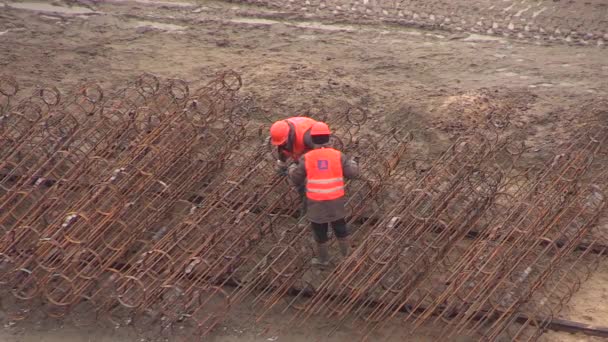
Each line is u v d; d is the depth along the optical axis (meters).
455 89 47.31
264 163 38.34
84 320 31.97
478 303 31.08
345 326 31.86
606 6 59.56
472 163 36.31
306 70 48.81
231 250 33.34
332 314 32.19
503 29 56.69
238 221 33.31
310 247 33.84
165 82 47.25
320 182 31.36
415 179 37.94
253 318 32.22
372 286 32.12
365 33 55.59
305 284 33.25
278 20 57.00
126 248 33.28
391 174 37.53
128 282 31.39
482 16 58.44
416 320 31.45
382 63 50.88
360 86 47.16
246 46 52.81
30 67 49.06
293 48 52.78
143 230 33.91
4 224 35.91
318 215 31.55
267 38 54.09
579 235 33.59
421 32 56.12
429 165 40.28
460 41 54.88
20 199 35.53
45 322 31.97
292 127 32.62
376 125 43.41
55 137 37.75
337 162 31.55
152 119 39.56
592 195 35.59
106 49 51.72
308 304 32.53
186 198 37.19
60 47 51.81
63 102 40.75
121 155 36.75
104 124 38.59
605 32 56.19
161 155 35.72
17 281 32.22
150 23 55.78
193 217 34.19
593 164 39.28
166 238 32.84
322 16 57.75
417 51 53.00
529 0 60.34
